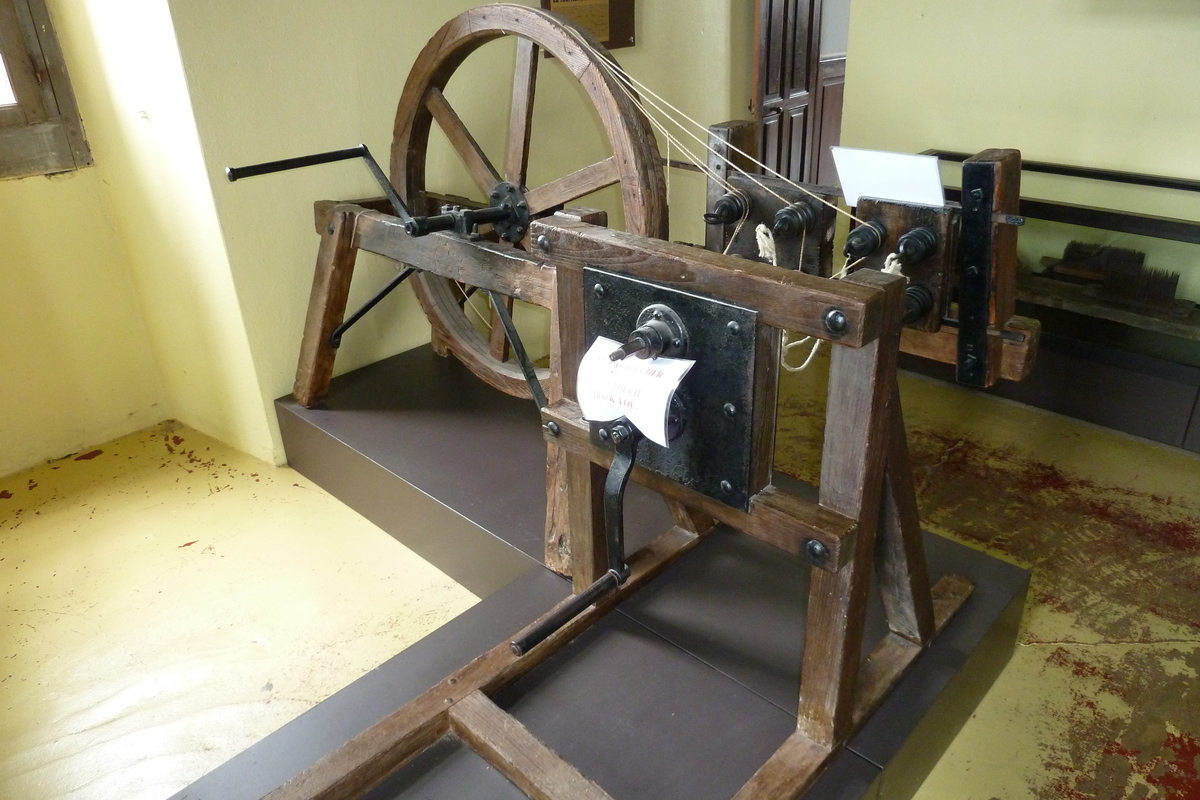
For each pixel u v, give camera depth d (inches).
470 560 75.0
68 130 91.1
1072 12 100.3
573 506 58.6
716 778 49.3
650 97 121.0
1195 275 96.6
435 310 94.0
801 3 134.5
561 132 109.4
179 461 99.1
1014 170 48.3
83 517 88.4
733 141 62.1
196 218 85.5
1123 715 64.4
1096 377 101.7
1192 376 94.1
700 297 43.3
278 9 81.3
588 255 48.6
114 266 98.7
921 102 116.6
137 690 66.8
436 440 85.7
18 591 77.6
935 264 51.8
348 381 99.0
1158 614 74.5
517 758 48.2
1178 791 58.2
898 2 113.6
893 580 55.7
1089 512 88.2
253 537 84.9
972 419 106.6
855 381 40.6
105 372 101.3
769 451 45.7
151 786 59.0
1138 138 100.2
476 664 55.3
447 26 76.4
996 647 64.7
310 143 88.0
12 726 63.9
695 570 66.4
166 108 80.8
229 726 63.4
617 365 46.6
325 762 48.0
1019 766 60.2
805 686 49.2
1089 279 104.2
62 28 87.4
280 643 71.1
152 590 77.6
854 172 53.0
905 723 52.8
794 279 39.9
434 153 97.2
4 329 91.9
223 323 91.0
